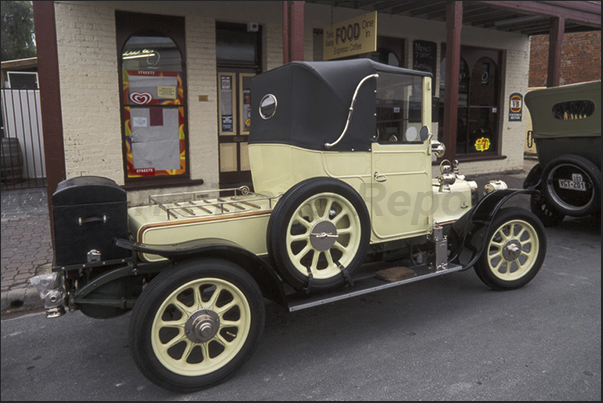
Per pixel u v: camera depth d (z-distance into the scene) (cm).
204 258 279
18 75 1364
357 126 339
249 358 294
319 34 910
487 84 1173
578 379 284
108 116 731
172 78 781
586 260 537
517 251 430
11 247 569
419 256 399
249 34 850
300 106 323
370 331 358
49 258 527
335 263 331
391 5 885
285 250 297
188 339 278
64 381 295
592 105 593
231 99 852
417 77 367
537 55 1669
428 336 346
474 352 320
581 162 592
